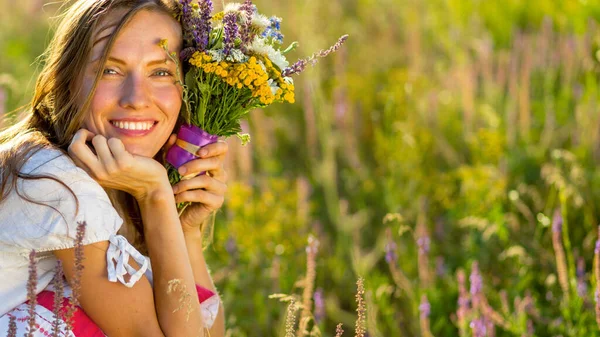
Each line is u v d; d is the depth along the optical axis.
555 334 4.25
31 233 2.67
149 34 2.95
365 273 5.05
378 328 4.62
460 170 5.92
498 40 8.38
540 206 5.57
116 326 2.78
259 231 5.38
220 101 3.14
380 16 8.70
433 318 4.72
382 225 5.85
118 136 2.94
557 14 8.23
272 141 7.03
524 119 6.31
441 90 7.46
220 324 3.39
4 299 2.76
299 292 5.00
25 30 9.45
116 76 2.92
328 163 6.07
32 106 3.11
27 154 2.77
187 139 3.16
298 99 7.54
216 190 3.27
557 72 7.38
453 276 5.21
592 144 6.02
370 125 7.11
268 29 3.17
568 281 4.70
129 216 3.32
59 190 2.68
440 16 8.62
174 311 2.84
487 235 5.06
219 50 3.05
